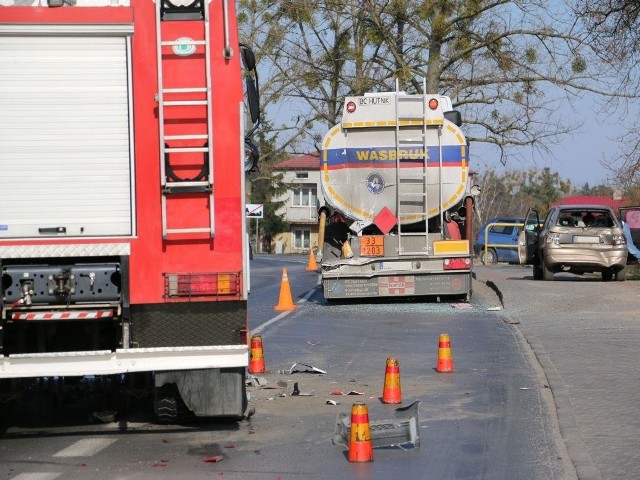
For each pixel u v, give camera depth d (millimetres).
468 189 34719
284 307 34625
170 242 13812
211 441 14383
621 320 29750
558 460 13273
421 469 12812
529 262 46625
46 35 13633
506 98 64438
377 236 34781
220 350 13836
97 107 13750
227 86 13914
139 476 12352
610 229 43938
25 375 13320
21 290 13570
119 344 13984
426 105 34625
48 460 13172
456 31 62969
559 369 20578
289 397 18016
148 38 13812
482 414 16375
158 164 13812
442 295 35719
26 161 13633
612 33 45281
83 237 13695
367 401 17578
